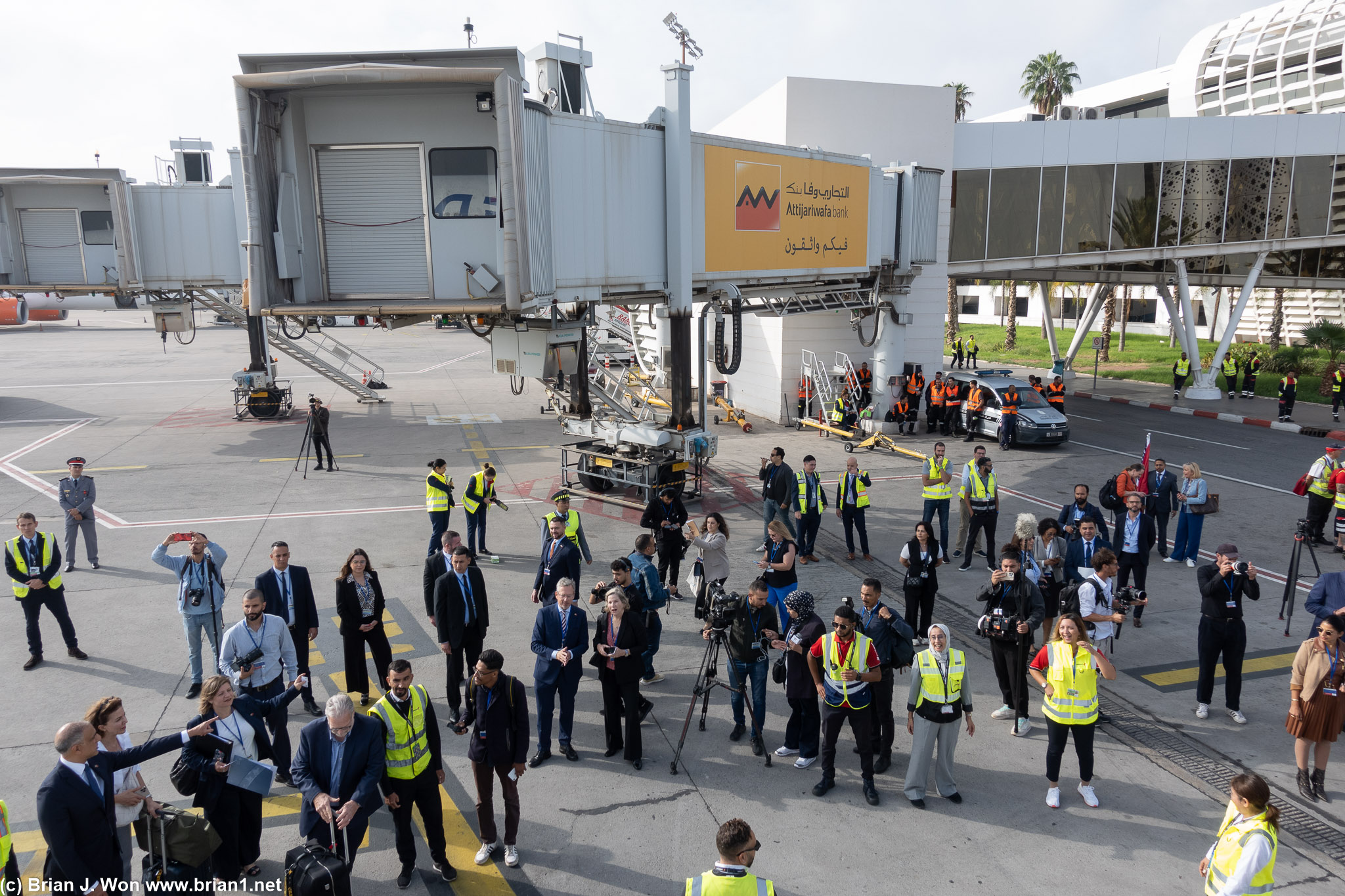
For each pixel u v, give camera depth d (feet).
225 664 21.91
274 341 83.25
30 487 54.90
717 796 22.26
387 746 17.78
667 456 50.78
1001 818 21.34
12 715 25.90
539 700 23.54
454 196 33.30
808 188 56.34
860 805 21.86
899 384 73.82
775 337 79.36
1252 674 30.04
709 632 24.31
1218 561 26.27
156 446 67.97
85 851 15.35
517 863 19.27
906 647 22.95
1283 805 22.11
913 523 48.91
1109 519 48.91
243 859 18.34
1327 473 44.11
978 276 97.86
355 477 58.03
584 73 42.37
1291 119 92.12
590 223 39.86
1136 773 23.54
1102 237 89.35
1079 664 21.27
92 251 70.54
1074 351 118.73
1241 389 101.81
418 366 128.57
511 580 38.32
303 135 32.68
